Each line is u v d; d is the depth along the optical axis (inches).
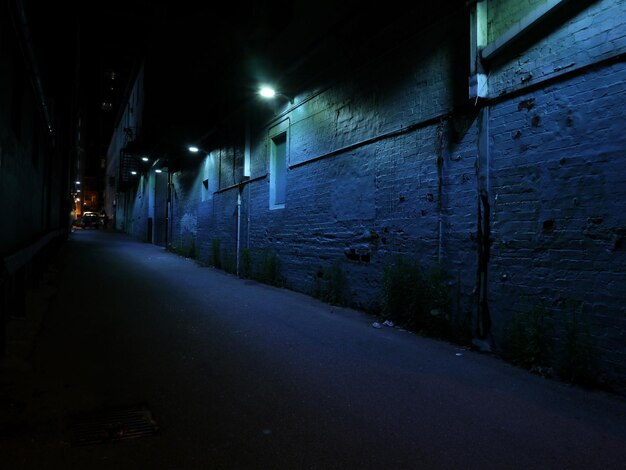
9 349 195.2
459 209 232.4
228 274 554.3
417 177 264.4
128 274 509.4
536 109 192.2
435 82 253.4
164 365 186.9
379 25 303.0
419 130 264.1
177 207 925.2
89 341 219.9
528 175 194.7
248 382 168.7
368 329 257.8
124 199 2049.7
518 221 198.5
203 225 725.9
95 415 135.8
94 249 883.4
